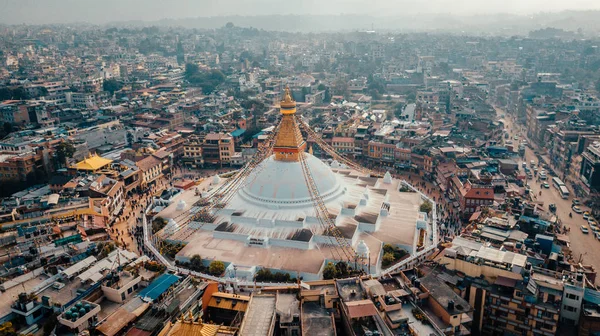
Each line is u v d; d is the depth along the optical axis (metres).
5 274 93.38
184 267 115.62
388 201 151.00
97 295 85.19
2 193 168.12
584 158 163.75
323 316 78.25
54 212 129.88
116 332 75.38
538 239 101.12
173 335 67.94
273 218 129.88
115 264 92.19
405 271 95.56
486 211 125.31
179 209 145.25
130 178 172.00
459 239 100.62
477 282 89.75
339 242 121.06
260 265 112.94
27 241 109.38
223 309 86.56
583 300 83.19
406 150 192.25
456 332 77.50
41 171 177.88
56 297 83.62
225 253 119.12
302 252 118.69
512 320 86.38
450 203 158.38
